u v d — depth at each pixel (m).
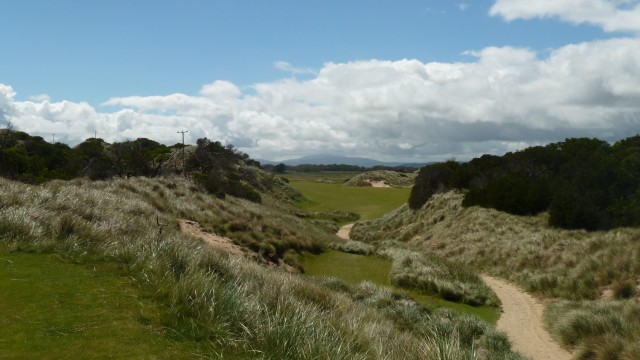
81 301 5.59
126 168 40.78
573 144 38.03
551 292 18.06
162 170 46.88
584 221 24.55
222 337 5.14
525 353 11.56
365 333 7.04
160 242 8.42
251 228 22.84
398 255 24.48
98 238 8.93
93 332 4.73
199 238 17.12
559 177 32.59
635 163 29.25
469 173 40.38
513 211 30.59
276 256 21.06
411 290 18.88
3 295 5.58
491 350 10.63
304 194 78.88
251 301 6.52
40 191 12.53
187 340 4.94
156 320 5.26
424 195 43.72
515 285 20.66
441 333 10.73
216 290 6.35
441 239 30.88
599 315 12.37
